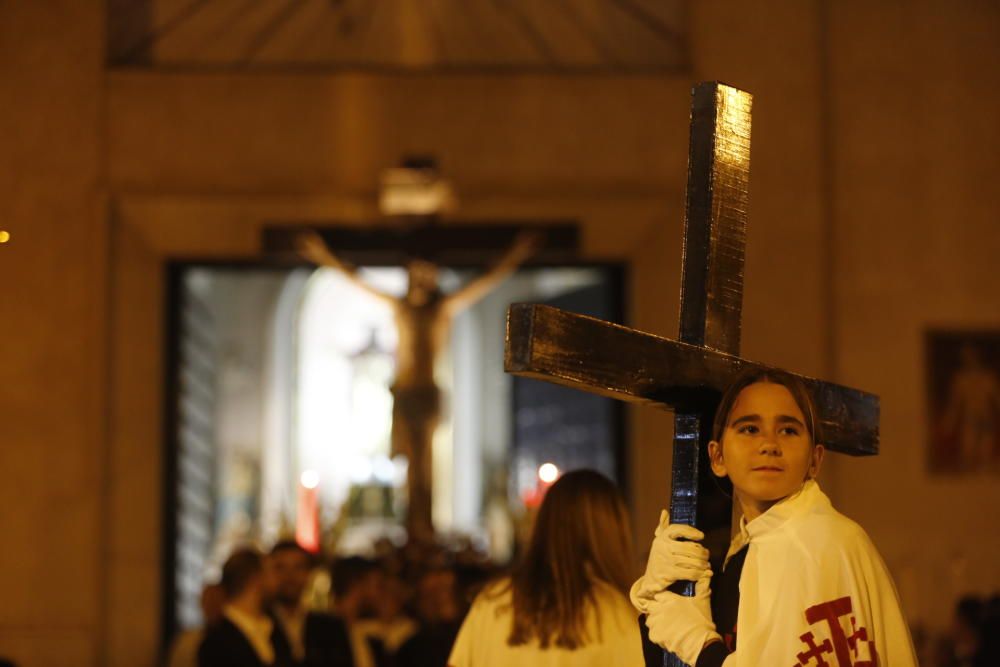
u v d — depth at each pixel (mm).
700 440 3635
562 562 5684
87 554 18719
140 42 19922
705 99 3758
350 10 20188
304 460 35781
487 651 5781
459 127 19422
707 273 3684
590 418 29266
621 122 19438
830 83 19250
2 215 18953
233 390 35031
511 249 19234
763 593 3359
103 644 18688
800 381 3553
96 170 19094
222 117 19250
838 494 18688
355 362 36406
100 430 18844
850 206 19125
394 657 11203
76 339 18938
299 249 19109
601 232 19391
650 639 3590
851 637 3264
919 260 19078
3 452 18781
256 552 9320
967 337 19016
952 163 19203
